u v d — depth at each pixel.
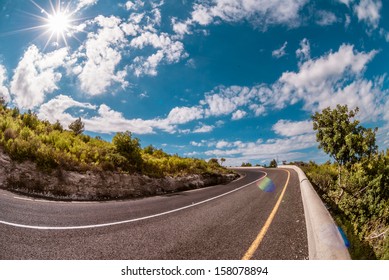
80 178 9.66
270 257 3.75
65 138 13.06
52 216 5.70
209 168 21.61
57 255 3.67
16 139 9.58
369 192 7.40
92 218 5.91
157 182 13.29
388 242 4.57
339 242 3.19
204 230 5.22
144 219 6.15
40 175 8.80
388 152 8.81
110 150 12.98
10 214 5.41
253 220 6.14
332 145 9.94
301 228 5.32
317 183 13.34
